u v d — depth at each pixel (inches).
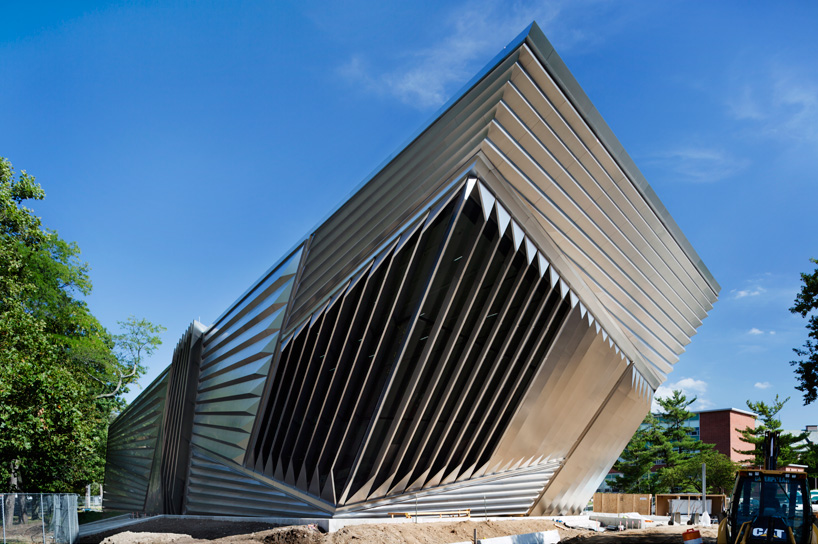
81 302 1616.6
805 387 850.1
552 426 872.3
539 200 701.3
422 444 748.0
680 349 1038.4
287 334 850.8
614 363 877.2
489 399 785.6
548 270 744.3
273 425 856.3
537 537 779.4
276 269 928.3
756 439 2073.1
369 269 746.2
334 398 771.4
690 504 1445.6
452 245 703.7
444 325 717.9
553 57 616.7
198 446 1091.9
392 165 737.6
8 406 676.1
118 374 1977.1
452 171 671.1
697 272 951.0
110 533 958.4
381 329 748.6
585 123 679.7
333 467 738.2
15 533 607.8
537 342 772.6
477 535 716.0
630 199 769.6
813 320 856.9
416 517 748.0
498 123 632.4
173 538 761.6
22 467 845.8
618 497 1469.0
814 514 435.5
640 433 2367.1
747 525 423.8
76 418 772.0
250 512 900.0
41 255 1419.8
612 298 824.3
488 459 826.8
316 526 709.9
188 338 1204.5
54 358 820.6
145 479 1542.8
